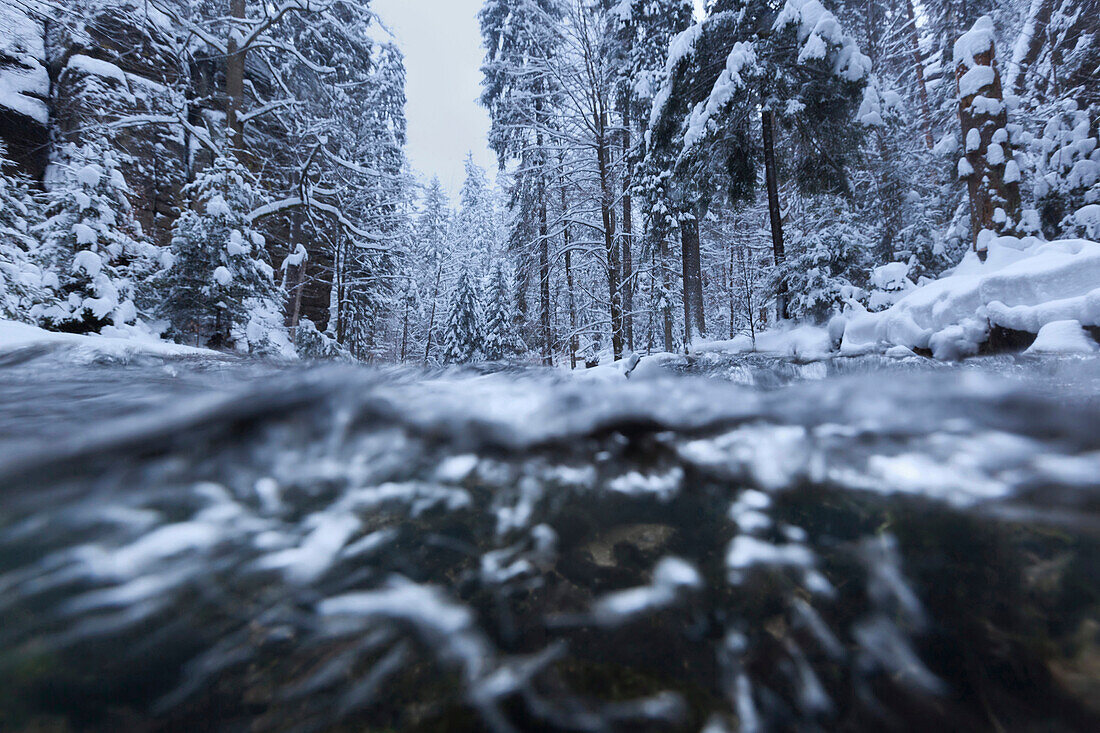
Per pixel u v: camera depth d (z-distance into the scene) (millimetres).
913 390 1020
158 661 413
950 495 651
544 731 386
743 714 396
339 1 13328
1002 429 805
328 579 526
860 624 469
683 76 10859
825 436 858
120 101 11336
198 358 2555
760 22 10758
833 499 683
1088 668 397
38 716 361
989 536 559
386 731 375
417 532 627
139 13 11633
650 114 12156
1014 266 4910
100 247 7348
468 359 19859
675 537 626
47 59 11477
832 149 10711
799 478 750
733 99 9922
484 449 875
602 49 13312
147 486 633
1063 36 11344
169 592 477
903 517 621
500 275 21031
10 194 8289
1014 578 493
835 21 9188
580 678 426
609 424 938
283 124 14141
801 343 8344
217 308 8219
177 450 699
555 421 950
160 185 11812
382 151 19422
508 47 19469
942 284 5848
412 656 440
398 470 796
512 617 491
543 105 15688
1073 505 597
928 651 433
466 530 639
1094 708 372
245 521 609
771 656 441
